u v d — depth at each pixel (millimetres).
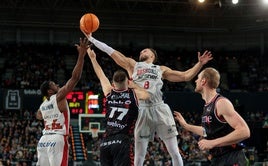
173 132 8469
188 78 8297
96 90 30094
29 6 36281
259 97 35438
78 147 29000
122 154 7047
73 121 30500
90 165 24141
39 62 38000
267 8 37656
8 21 37156
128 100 7262
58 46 39719
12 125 30484
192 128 6574
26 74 36312
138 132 8352
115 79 7312
